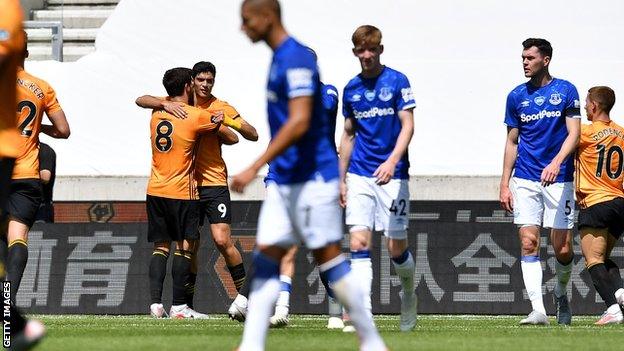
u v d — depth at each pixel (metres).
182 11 51.31
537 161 26.98
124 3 51.69
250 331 15.77
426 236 34.47
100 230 34.97
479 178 39.50
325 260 15.88
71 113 45.94
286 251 15.98
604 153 28.95
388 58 48.97
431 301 34.22
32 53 55.75
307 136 15.52
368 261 23.00
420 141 44.31
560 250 27.23
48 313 34.72
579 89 46.12
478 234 34.47
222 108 31.53
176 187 31.42
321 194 15.57
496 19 50.69
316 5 51.16
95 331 23.38
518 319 31.42
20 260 25.34
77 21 58.91
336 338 20.94
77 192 39.91
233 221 34.91
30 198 25.67
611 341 20.55
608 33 49.75
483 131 45.06
